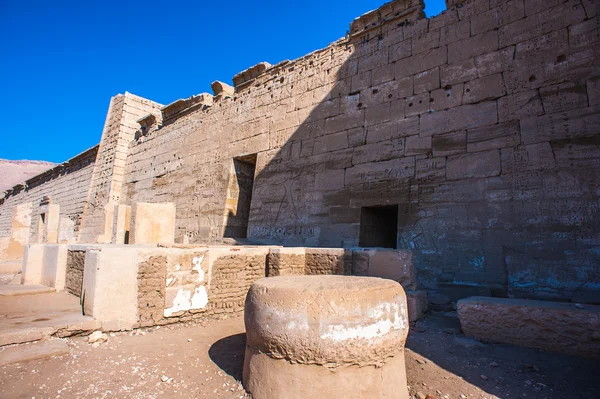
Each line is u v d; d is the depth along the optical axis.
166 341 3.88
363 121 9.11
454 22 8.03
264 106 11.87
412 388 3.01
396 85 8.69
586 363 3.65
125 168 18.66
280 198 10.50
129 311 4.18
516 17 7.15
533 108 6.61
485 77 7.31
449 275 6.91
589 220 5.74
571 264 5.77
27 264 6.30
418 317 5.20
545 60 6.64
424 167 7.78
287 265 5.81
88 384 2.79
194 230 13.20
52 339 3.58
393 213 10.18
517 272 6.22
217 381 2.94
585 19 6.36
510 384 3.15
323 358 2.49
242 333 4.28
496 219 6.62
